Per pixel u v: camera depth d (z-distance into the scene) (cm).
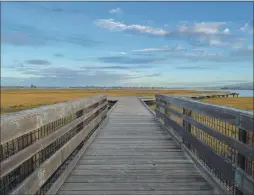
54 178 359
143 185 371
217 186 343
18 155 221
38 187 269
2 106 2698
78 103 502
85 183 378
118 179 394
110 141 662
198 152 452
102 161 487
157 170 435
